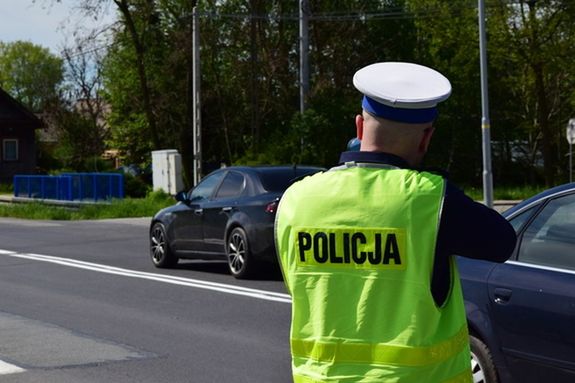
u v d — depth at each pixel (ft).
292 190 11.01
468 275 20.08
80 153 208.23
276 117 163.12
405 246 10.21
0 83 385.91
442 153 160.86
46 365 28.09
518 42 129.18
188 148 170.19
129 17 147.84
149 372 27.14
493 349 19.51
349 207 10.44
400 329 10.15
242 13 160.86
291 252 10.77
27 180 135.74
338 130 122.01
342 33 161.99
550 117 169.78
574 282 18.29
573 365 18.04
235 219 45.57
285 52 162.71
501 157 172.24
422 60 169.07
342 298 10.38
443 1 136.56
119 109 197.47
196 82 118.93
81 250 63.05
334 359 10.32
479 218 10.39
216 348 30.25
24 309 38.22
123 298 40.68
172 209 50.90
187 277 47.19
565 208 19.27
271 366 27.78
